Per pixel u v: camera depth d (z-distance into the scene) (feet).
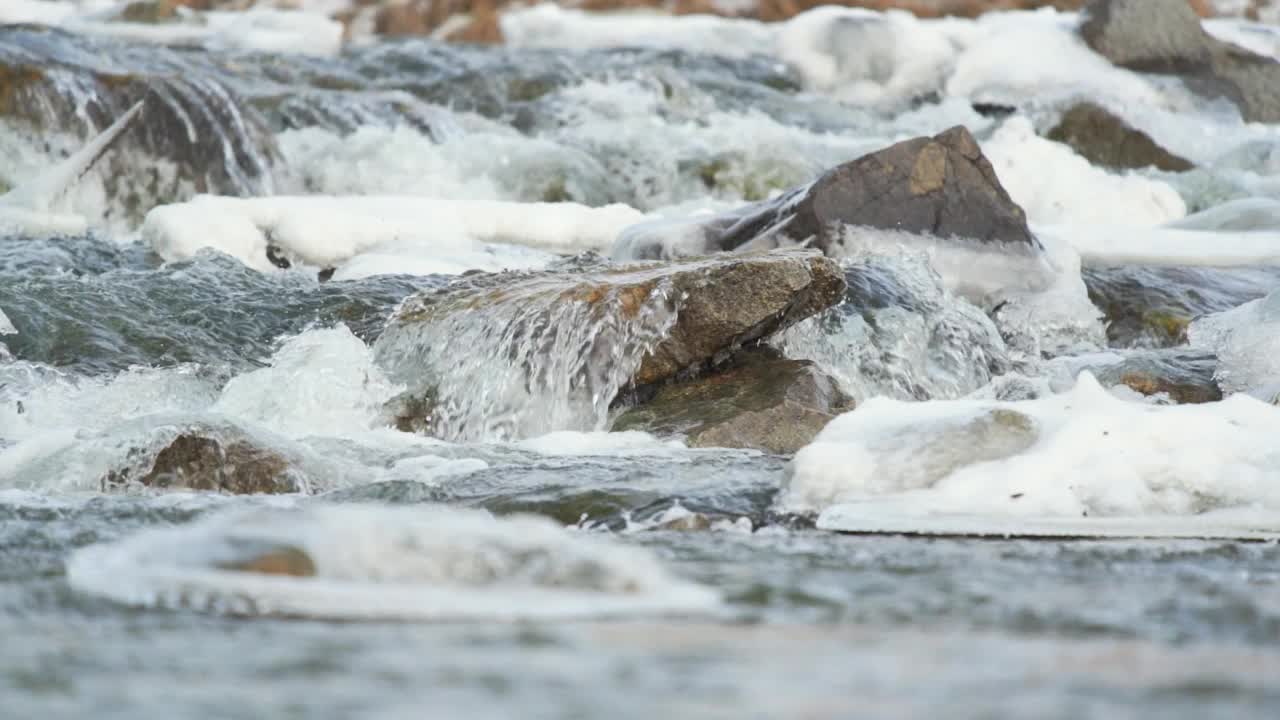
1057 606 51.47
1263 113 261.03
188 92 190.49
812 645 43.52
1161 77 263.08
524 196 207.72
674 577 54.29
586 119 242.99
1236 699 36.76
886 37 281.74
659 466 91.09
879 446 79.00
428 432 108.27
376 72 271.69
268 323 124.36
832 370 121.19
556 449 99.60
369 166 206.18
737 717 34.47
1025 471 76.43
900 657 41.91
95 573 52.54
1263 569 62.23
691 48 330.54
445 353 110.32
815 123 257.34
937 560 63.52
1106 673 39.93
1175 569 61.72
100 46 227.61
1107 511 74.95
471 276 120.37
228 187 188.65
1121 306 149.69
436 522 52.16
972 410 81.51
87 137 190.70
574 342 108.68
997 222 146.20
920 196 144.66
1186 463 76.95
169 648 42.29
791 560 63.10
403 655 41.27
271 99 220.64
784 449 102.63
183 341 120.88
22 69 191.11
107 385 113.80
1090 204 199.82
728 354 112.88
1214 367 120.67
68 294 125.49
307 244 153.89
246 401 107.96
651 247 148.56
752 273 111.65
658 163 215.72
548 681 38.29
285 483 86.43
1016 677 39.24
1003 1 369.71
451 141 213.05
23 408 110.93
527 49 315.78
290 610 46.32
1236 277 158.71
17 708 35.53
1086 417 79.30
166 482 85.81
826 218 142.20
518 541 51.42
